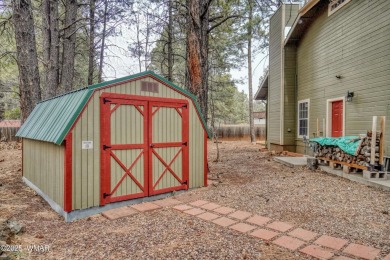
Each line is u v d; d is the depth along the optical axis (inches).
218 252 127.0
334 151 304.3
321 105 405.1
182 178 239.9
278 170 337.1
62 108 204.1
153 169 219.8
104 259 121.8
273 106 542.9
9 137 758.5
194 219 172.2
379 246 131.2
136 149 209.0
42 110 258.2
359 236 142.9
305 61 457.7
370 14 298.2
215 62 866.1
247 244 135.2
